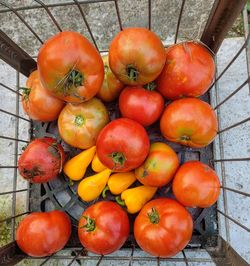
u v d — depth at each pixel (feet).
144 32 0.88
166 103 1.09
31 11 1.44
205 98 1.19
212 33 1.00
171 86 0.99
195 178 0.96
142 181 1.00
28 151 1.01
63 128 1.02
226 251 1.01
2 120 1.35
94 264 1.22
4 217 1.30
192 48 0.97
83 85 0.88
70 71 0.85
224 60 1.29
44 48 0.85
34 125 1.18
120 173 1.05
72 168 1.07
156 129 1.10
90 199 1.07
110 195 1.10
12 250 1.05
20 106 1.34
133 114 0.98
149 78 0.92
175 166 0.99
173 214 0.94
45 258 1.16
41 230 1.00
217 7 0.89
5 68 1.37
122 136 0.90
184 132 0.96
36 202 1.15
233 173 1.23
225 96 1.26
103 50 1.40
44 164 1.00
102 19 1.42
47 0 1.43
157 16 1.40
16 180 1.23
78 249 1.13
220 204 1.19
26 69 1.16
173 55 0.97
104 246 0.97
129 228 1.05
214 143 1.14
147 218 0.96
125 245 1.13
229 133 1.25
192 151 1.13
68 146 1.14
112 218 0.97
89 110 1.00
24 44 1.44
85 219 0.99
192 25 1.38
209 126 0.95
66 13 1.43
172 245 0.94
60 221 1.04
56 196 1.15
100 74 0.89
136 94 0.97
